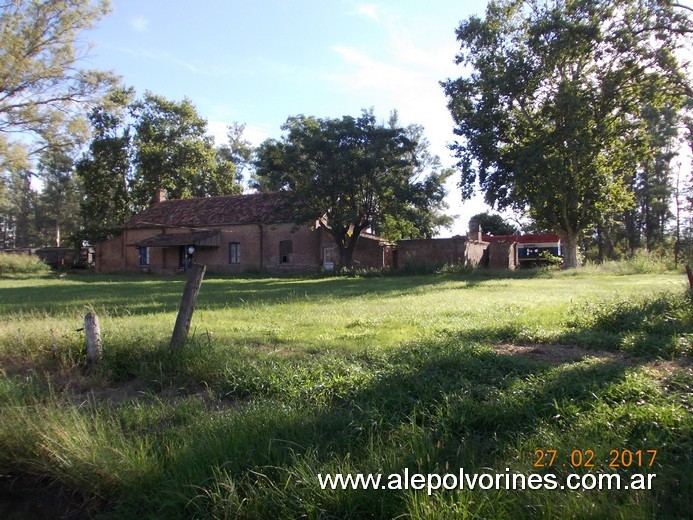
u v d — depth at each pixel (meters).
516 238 50.53
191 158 53.03
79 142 36.88
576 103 29.25
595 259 62.91
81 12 33.34
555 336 7.76
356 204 35.31
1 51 31.44
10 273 39.28
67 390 5.92
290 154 34.34
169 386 6.11
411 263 35.00
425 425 4.34
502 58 32.91
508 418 4.34
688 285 11.22
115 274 42.91
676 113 32.50
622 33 25.97
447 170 36.56
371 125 34.41
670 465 3.54
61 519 3.85
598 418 4.18
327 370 5.94
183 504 3.53
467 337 7.97
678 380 5.12
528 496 3.25
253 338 8.36
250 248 42.00
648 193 55.97
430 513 3.07
